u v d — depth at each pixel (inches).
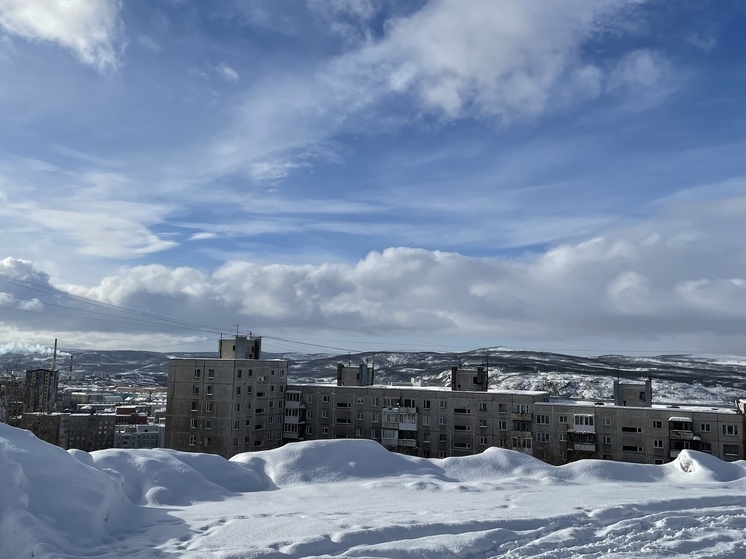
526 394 2869.1
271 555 565.3
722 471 1190.9
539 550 641.0
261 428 3014.3
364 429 3097.9
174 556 563.2
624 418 2719.0
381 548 595.2
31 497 642.2
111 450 984.3
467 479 1138.7
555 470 1185.4
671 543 679.1
